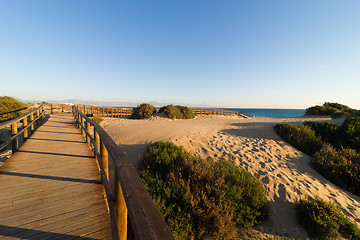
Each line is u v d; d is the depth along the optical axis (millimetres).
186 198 3629
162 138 8805
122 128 11391
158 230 648
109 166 6523
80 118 6977
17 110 13266
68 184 2738
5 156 6570
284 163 6289
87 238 1668
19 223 1822
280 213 4082
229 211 3641
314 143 7812
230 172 4766
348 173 5199
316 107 20422
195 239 3367
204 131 10531
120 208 1397
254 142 8445
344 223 3607
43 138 5891
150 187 4070
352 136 7926
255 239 3451
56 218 1933
